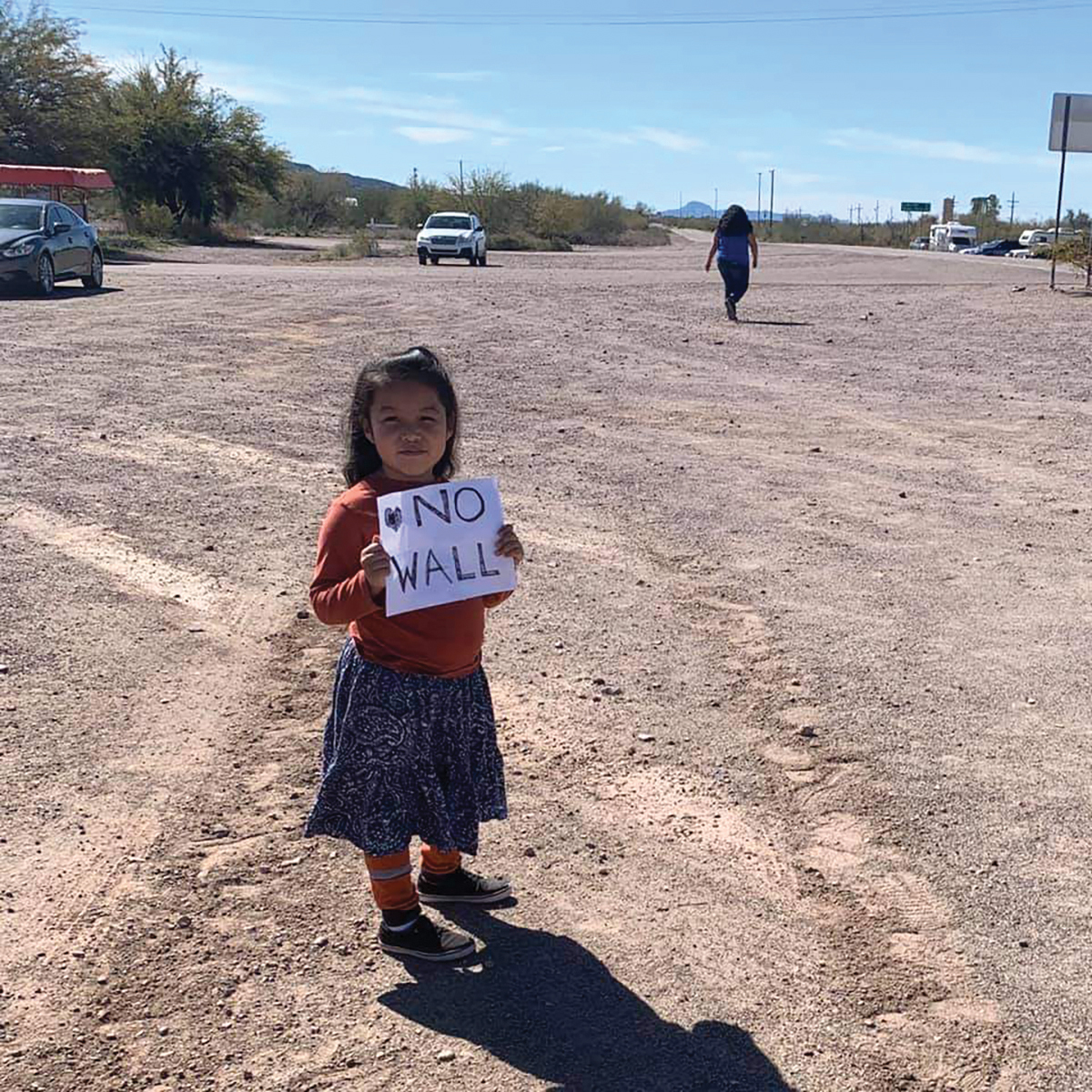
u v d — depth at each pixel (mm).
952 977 2621
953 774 3523
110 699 3889
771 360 11688
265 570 5172
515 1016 2477
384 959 2648
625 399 9547
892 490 6840
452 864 2840
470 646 2619
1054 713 3941
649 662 4324
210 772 3449
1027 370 11195
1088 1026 2479
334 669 4199
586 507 6359
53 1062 2314
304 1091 2260
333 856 3045
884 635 4602
